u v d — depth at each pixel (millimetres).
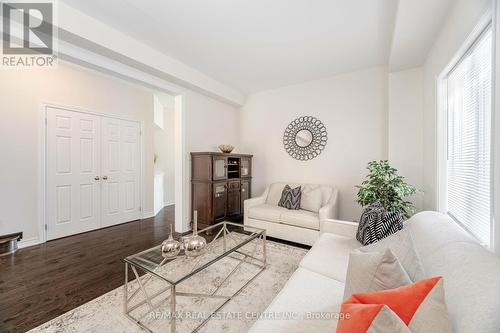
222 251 1915
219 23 2135
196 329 1462
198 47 2602
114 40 2242
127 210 4039
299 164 3787
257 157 4293
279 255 2570
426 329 627
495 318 585
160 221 4102
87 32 2027
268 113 4152
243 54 2768
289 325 996
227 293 1839
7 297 1775
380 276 907
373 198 2369
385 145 3078
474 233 1529
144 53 2535
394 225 1686
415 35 2078
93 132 3570
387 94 3066
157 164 5855
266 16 2027
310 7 1904
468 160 1643
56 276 2102
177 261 1704
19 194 2822
